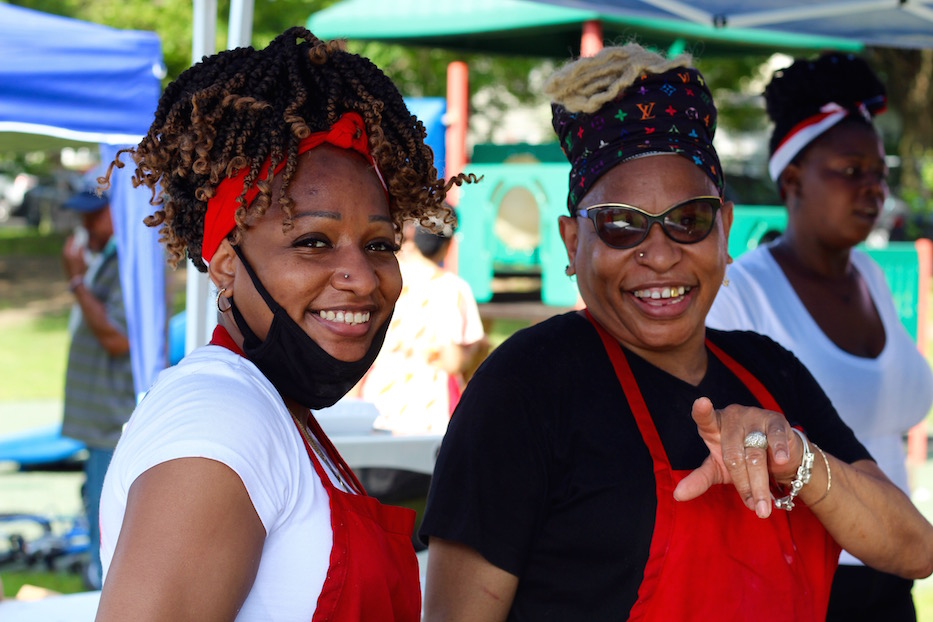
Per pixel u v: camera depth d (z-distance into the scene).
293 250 1.37
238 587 1.19
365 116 1.43
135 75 4.17
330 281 1.38
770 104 3.01
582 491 1.72
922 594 5.05
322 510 1.31
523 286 7.02
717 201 1.85
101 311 5.11
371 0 6.93
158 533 1.14
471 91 13.02
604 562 1.71
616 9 3.52
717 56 7.41
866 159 2.81
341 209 1.38
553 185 6.02
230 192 1.38
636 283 1.82
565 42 7.12
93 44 4.08
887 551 1.85
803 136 2.85
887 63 15.12
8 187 26.34
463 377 5.01
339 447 2.91
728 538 1.71
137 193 4.92
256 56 1.43
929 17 3.42
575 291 6.02
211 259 1.42
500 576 1.72
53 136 4.25
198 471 1.18
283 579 1.26
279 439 1.28
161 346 5.02
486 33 6.47
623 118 1.85
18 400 10.03
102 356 5.12
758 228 6.50
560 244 6.04
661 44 6.49
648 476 1.72
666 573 1.68
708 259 1.84
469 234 6.40
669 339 1.83
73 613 2.34
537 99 13.30
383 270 1.44
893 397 2.81
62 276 18.77
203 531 1.16
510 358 1.82
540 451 1.74
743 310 2.72
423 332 4.73
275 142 1.35
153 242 4.95
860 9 3.39
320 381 1.41
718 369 1.95
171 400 1.25
